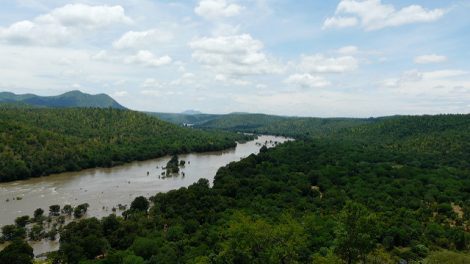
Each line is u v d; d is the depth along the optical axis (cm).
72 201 17025
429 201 15725
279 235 7556
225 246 7838
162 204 15088
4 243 11975
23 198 17375
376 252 8756
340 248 7144
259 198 15875
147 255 10062
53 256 10000
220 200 15388
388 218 12656
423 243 10738
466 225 12788
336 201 15475
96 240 10700
